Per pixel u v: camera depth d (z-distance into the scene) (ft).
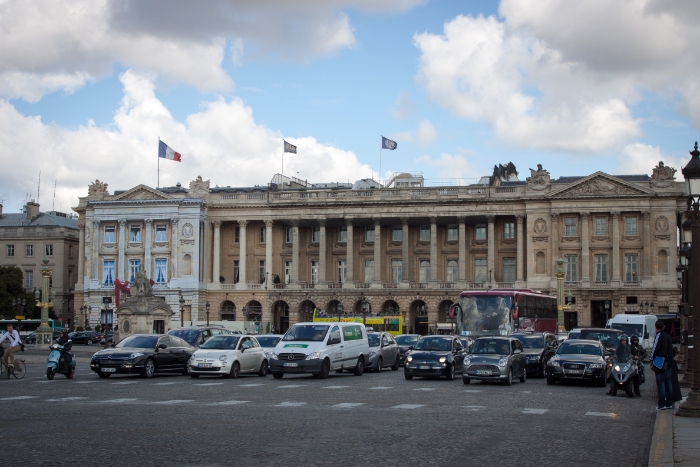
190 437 85.25
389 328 409.90
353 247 503.20
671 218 444.55
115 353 174.70
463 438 88.07
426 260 495.41
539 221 462.60
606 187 451.53
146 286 348.79
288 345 183.01
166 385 156.04
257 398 130.11
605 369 171.53
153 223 498.28
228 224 514.68
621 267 452.35
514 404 127.85
